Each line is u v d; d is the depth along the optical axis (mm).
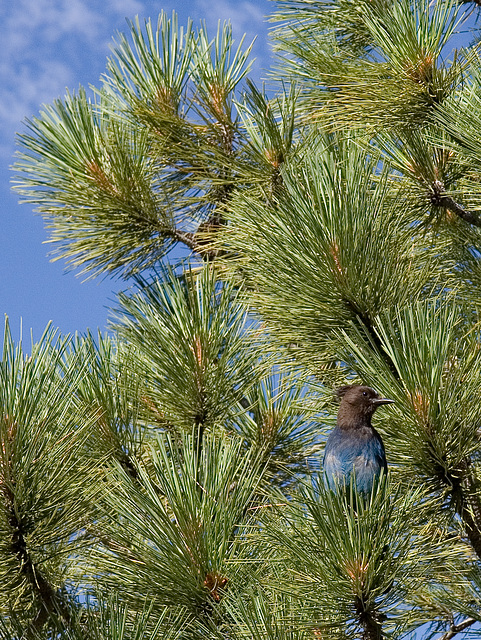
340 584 5922
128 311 9406
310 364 8422
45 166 10664
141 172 10734
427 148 8586
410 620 6305
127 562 6848
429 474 7137
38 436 6336
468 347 7297
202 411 8984
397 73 8344
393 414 7035
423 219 9070
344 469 7871
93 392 8516
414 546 6332
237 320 9039
